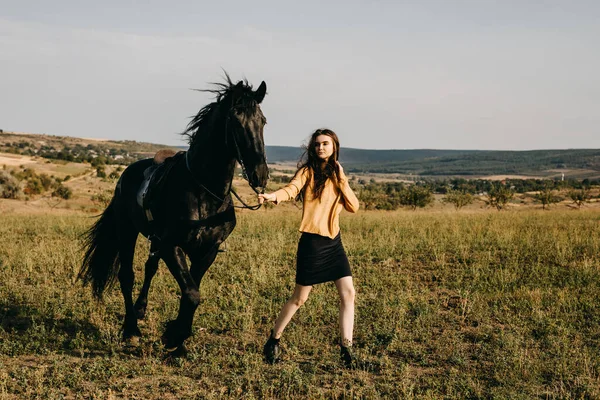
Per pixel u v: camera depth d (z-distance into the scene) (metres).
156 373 4.91
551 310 6.99
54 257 10.20
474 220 20.17
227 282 8.67
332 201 4.98
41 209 42.12
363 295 7.90
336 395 4.42
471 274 9.45
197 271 5.45
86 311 6.93
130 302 6.17
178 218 5.15
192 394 4.43
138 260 10.76
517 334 5.96
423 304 7.20
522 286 8.26
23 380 4.62
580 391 4.57
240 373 4.96
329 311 6.83
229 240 13.16
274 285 8.35
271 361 5.17
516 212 29.17
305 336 5.92
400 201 55.41
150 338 5.95
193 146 5.31
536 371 4.91
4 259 10.09
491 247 12.49
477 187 139.75
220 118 5.05
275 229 15.41
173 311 6.97
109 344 5.70
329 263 5.02
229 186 5.27
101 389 4.55
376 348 5.70
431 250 12.04
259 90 5.02
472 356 5.51
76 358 5.35
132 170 6.62
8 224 17.22
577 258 11.13
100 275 6.71
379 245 12.29
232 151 4.96
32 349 5.54
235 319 6.56
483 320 6.65
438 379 4.82
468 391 4.53
